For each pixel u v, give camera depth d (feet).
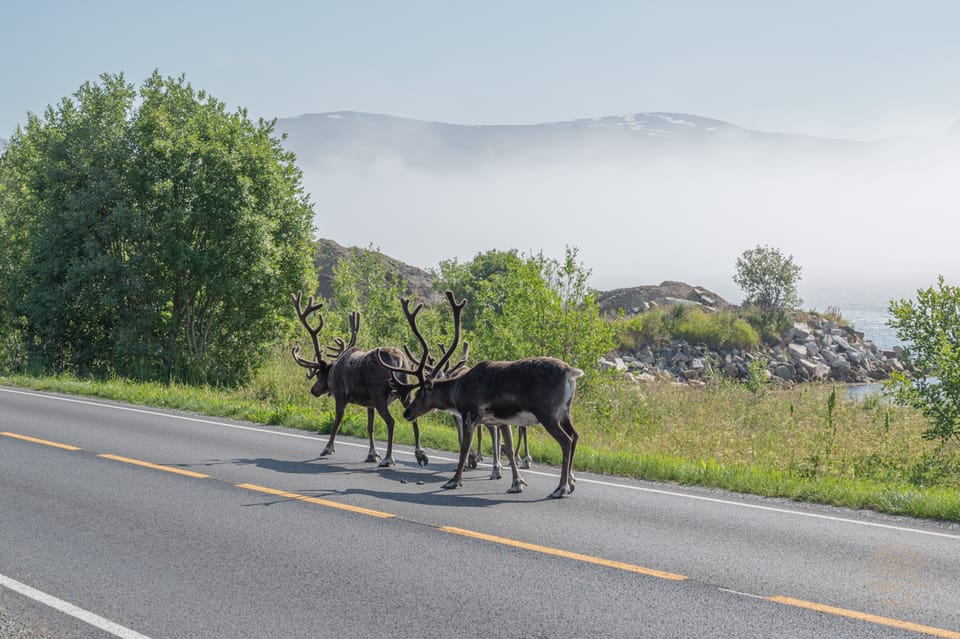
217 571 21.79
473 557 22.98
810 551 23.61
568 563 22.44
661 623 18.16
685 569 21.91
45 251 91.45
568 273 60.90
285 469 36.19
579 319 60.39
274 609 19.07
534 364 31.32
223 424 51.42
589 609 19.02
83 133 92.63
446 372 36.42
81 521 26.84
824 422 57.06
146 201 91.81
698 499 30.68
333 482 33.42
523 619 18.42
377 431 47.19
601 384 62.03
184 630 17.88
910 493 30.14
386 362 37.81
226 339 96.89
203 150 89.45
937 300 43.06
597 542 24.50
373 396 38.01
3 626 18.10
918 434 49.32
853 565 22.31
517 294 62.44
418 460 37.91
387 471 36.24
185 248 87.66
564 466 31.09
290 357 93.86
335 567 22.11
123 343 88.17
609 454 39.01
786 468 38.32
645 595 19.93
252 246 90.17
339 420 40.04
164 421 52.13
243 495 30.76
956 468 38.99
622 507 29.22
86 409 57.77
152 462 37.37
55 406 59.36
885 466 39.50
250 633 17.71
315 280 98.22
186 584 20.77
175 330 94.38
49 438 44.04
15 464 36.58
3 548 23.86
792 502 30.40
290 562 22.54
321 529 25.90
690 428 53.31
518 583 20.83
